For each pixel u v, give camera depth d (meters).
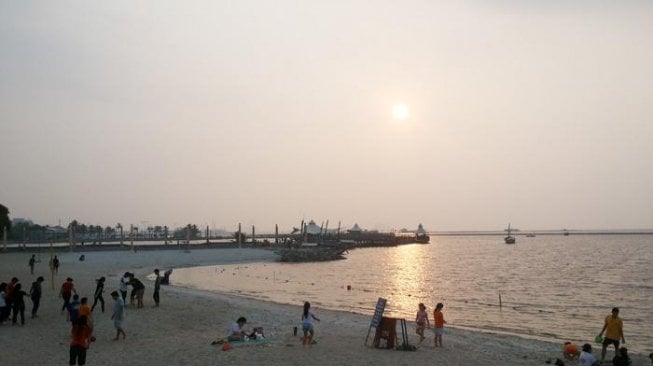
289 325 29.12
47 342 21.98
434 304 47.94
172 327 26.70
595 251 172.12
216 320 29.52
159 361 19.34
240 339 23.11
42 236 167.88
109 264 85.69
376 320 22.95
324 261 118.44
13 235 160.38
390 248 199.12
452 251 180.88
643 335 33.50
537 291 60.50
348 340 24.36
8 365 18.42
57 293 37.22
